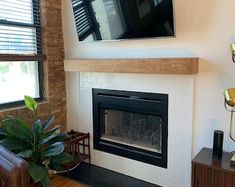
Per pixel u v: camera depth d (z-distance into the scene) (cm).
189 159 234
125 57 262
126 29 239
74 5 269
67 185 255
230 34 203
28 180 67
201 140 227
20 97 274
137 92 258
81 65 275
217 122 218
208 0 208
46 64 289
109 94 280
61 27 304
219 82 213
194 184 196
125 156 277
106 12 245
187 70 206
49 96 295
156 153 257
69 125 322
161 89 242
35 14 280
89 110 300
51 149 211
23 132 217
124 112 293
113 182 262
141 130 284
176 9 223
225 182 182
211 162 191
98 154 298
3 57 245
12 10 259
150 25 224
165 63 217
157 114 250
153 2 214
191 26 219
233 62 203
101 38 261
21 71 273
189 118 230
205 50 215
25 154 197
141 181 264
